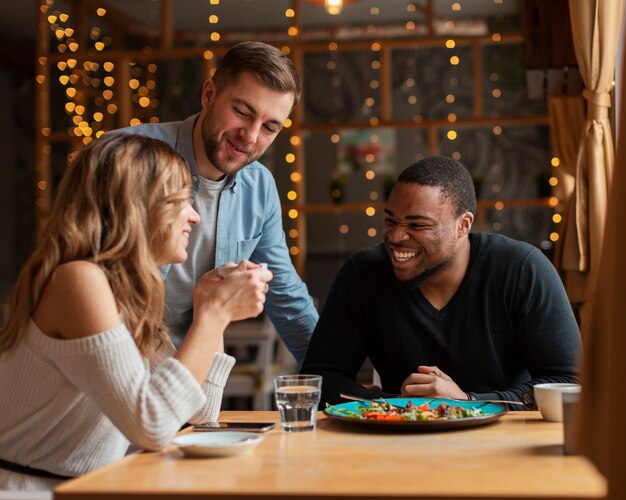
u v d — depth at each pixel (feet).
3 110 26.22
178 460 3.90
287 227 20.89
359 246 23.39
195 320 4.64
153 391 4.21
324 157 23.81
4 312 4.73
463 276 6.38
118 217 4.73
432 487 3.15
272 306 8.01
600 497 3.00
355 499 3.08
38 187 19.42
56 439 4.55
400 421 4.44
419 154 23.79
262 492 3.15
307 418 4.65
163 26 21.58
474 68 18.88
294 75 6.73
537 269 6.34
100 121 21.80
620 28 8.29
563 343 6.17
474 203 6.32
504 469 3.49
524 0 11.18
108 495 3.21
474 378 6.31
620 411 3.10
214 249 7.23
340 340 6.62
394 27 24.07
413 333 6.42
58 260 4.56
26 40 25.80
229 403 16.67
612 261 3.14
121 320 4.67
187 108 23.54
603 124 8.43
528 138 23.71
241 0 22.31
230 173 6.86
